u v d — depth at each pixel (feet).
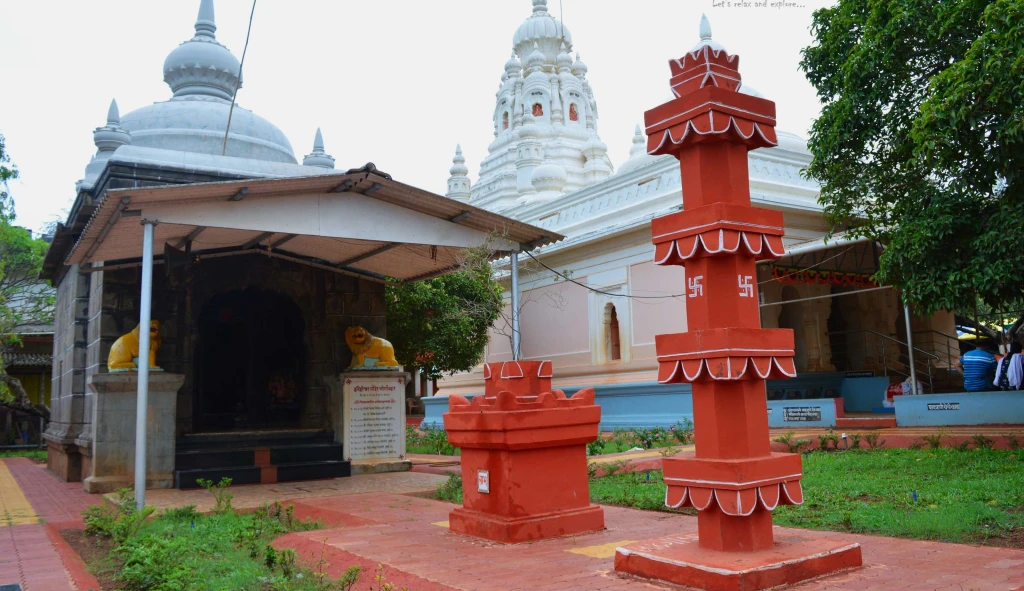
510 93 137.18
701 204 16.30
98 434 36.27
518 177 118.62
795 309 70.95
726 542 15.37
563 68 136.36
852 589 14.07
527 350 78.69
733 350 15.15
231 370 45.85
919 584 14.30
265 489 35.55
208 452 37.91
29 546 23.39
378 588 16.11
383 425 42.29
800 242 63.57
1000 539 18.93
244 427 44.93
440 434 64.95
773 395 63.62
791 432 47.19
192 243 37.58
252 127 53.93
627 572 15.94
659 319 63.31
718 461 15.29
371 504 29.12
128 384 36.76
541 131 128.26
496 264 78.95
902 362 73.82
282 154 54.85
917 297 36.40
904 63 36.27
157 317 39.37
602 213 71.41
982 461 32.53
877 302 74.84
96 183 42.04
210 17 58.44
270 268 43.04
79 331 45.16
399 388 43.04
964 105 29.27
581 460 22.29
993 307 36.37
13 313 80.18
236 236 36.45
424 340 67.97
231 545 22.24
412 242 33.91
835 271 67.41
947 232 34.17
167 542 19.83
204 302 41.27
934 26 33.94
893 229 39.73
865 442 43.50
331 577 17.70
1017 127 28.19
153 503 31.42
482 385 85.71
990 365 50.06
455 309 65.77
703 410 15.99
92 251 34.63
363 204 32.89
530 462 21.07
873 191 40.27
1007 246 32.24
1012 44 27.94
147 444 36.52
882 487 27.35
